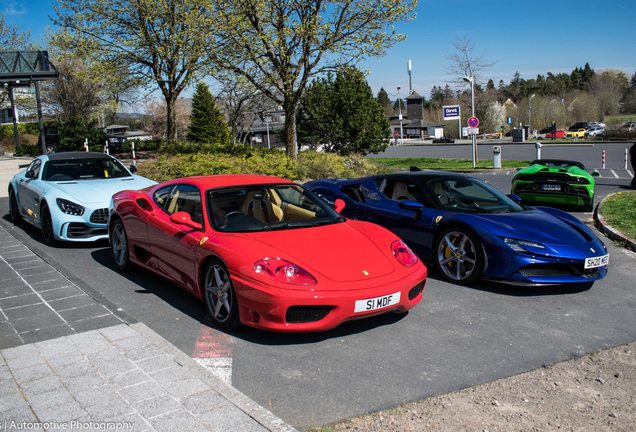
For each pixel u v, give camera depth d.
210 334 3.61
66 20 21.30
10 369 2.89
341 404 2.69
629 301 4.48
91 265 5.48
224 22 16.73
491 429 2.48
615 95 95.88
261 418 2.41
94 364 2.96
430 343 3.53
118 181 7.12
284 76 17.45
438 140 62.12
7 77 20.67
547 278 4.47
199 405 2.51
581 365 3.21
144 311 4.07
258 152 19.25
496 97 75.25
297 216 4.33
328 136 23.58
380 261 3.68
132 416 2.40
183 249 4.06
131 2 20.84
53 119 40.84
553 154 31.56
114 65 21.86
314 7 16.70
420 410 2.65
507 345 3.51
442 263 5.14
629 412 2.65
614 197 10.87
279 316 3.23
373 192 6.16
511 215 5.12
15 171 17.06
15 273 5.00
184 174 13.91
